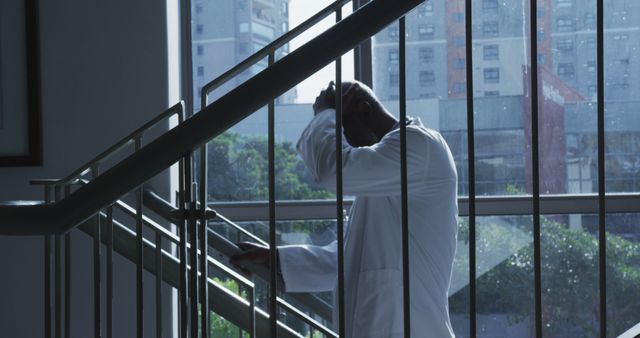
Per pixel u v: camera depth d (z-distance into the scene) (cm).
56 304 166
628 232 322
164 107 308
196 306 142
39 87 308
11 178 308
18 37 307
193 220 140
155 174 132
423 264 205
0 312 306
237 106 130
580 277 322
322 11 143
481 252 324
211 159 334
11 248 306
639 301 321
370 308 204
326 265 229
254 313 204
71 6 310
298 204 328
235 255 228
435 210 207
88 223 240
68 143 308
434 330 205
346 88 218
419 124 220
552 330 323
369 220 207
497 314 324
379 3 129
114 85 309
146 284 301
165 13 309
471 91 132
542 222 324
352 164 196
